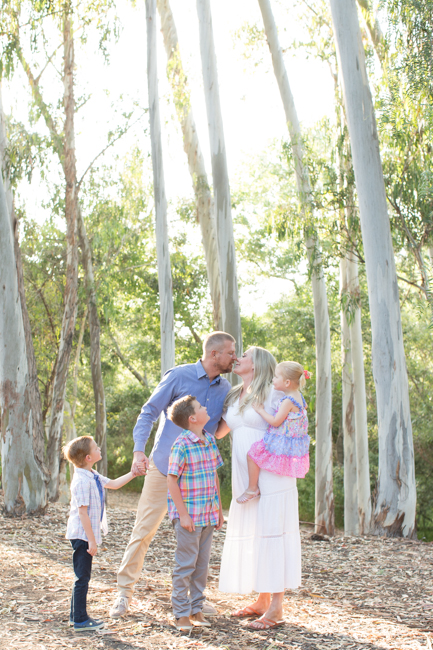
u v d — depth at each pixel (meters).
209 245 11.91
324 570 5.39
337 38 8.14
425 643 3.20
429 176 8.99
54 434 14.12
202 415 3.49
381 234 8.09
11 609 3.73
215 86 9.27
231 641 3.18
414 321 19.06
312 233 10.79
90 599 4.00
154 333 23.88
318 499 12.48
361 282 17.20
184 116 11.62
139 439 3.69
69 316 13.91
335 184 10.88
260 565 3.51
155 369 26.98
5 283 8.51
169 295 9.64
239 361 3.82
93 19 11.12
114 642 3.11
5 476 8.44
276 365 3.80
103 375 24.02
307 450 3.69
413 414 18.92
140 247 18.05
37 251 16.02
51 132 13.12
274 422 3.58
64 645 3.05
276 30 11.47
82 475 3.52
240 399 3.77
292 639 3.24
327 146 12.45
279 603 3.51
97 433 16.80
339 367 19.66
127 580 3.66
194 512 3.42
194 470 3.46
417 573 5.26
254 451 3.57
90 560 3.45
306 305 22.14
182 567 3.40
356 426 13.53
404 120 9.29
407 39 8.95
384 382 8.05
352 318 11.57
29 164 11.21
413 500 7.95
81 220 15.27
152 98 9.52
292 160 11.72
